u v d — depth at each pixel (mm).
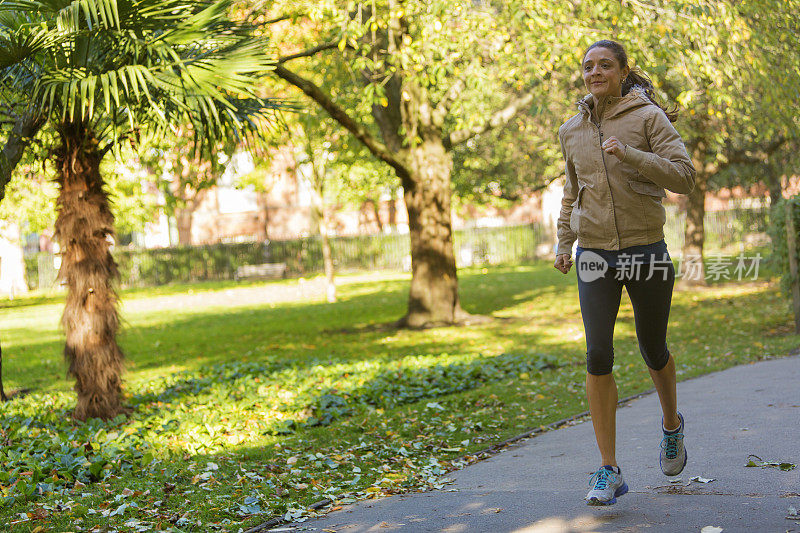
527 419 6914
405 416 7254
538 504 4035
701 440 5102
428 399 8211
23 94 7379
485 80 13164
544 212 41219
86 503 4750
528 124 21125
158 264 38531
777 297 17344
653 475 4371
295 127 19938
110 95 7039
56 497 4887
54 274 38844
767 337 11469
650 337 3768
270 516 4355
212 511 4449
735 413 5871
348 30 12008
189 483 5238
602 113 3674
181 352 14453
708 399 6680
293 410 7711
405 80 12766
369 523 4027
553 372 9648
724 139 19312
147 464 5750
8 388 11039
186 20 7297
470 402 7812
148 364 13102
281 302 24562
